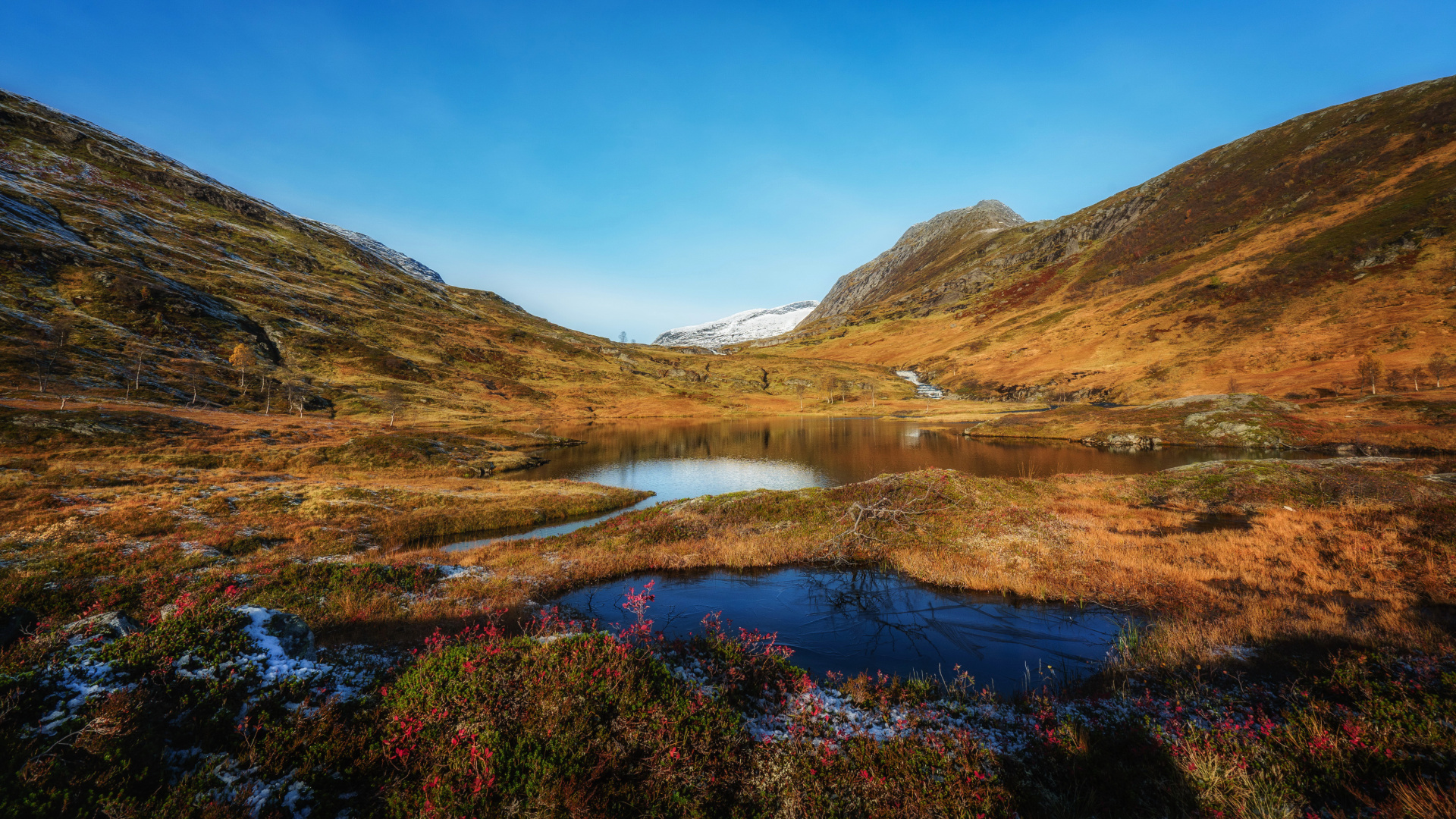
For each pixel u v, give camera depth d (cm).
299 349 11919
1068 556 1986
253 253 18100
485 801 597
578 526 3167
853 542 2327
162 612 982
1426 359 7788
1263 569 1688
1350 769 678
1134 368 12244
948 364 18775
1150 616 1493
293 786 616
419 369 13175
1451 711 771
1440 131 15725
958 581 1864
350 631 1312
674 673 941
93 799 524
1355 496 2597
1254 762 717
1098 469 5009
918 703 1003
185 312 10731
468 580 1834
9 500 2472
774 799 672
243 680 777
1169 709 916
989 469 5144
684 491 4412
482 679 823
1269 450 5650
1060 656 1312
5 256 9612
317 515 2808
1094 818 644
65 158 18262
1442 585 1375
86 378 7038
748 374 19900
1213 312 13250
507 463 5631
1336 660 998
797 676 1070
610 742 714
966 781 702
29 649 707
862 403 15738
